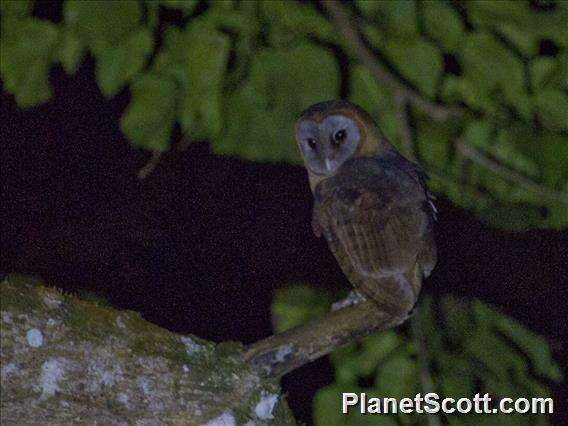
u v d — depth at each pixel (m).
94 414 11.18
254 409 11.24
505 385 11.57
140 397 11.20
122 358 11.20
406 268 11.41
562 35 11.48
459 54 11.52
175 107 11.48
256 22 11.46
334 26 11.52
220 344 11.27
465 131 11.69
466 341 11.61
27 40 11.42
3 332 11.16
